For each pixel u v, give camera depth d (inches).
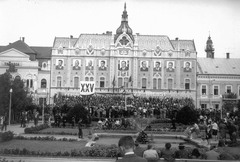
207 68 5310.0
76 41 5177.2
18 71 4916.3
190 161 919.7
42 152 1289.4
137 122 2851.9
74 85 5000.0
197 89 5113.2
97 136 1984.5
